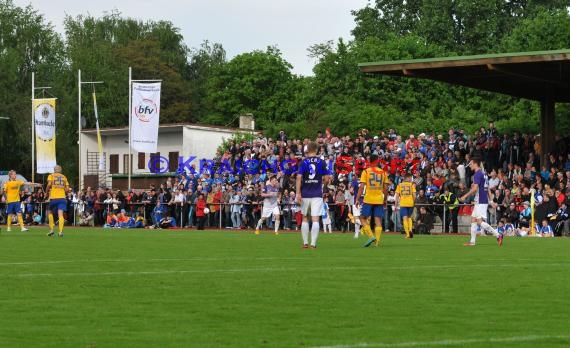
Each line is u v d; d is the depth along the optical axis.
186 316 12.88
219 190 58.81
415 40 102.88
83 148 96.00
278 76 127.44
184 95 134.88
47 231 47.28
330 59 104.69
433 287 16.39
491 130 56.06
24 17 123.50
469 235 45.03
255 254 25.66
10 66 115.06
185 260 23.06
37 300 14.52
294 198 54.97
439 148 56.94
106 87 125.00
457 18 108.50
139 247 29.70
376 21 117.38
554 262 22.52
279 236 40.84
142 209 62.69
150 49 135.75
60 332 11.52
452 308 13.69
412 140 56.59
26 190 73.19
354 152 57.94
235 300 14.55
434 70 53.81
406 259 23.45
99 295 15.16
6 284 16.83
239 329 11.81
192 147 88.94
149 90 61.91
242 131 91.56
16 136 113.25
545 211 45.56
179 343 10.78
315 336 11.28
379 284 16.86
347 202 51.88
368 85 100.00
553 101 57.91
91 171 95.81
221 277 18.16
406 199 39.03
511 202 47.88
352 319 12.64
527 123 73.56
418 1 116.12
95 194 65.25
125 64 129.50
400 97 98.19
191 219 59.38
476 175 31.34
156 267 20.75
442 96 97.81
